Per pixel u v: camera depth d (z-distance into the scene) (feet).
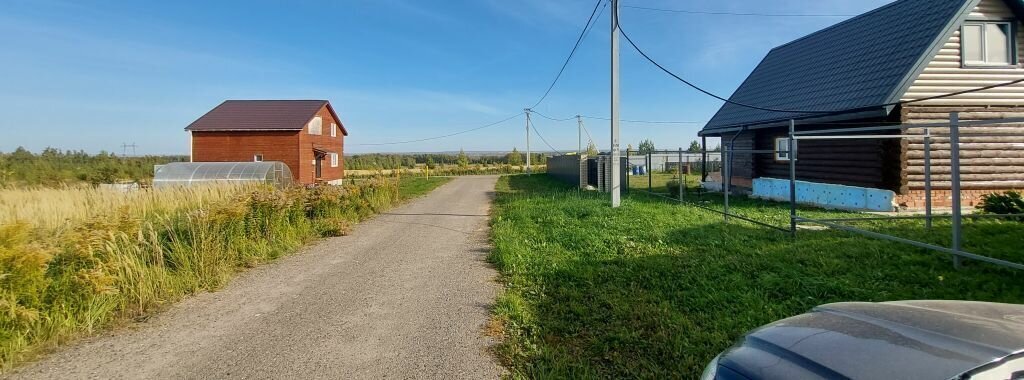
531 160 219.00
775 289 15.01
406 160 253.03
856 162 38.14
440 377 10.27
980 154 34.83
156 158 143.02
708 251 20.72
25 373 10.76
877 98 34.09
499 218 34.58
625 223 28.60
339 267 20.72
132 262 15.44
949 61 34.24
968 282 15.26
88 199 31.12
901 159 33.99
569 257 20.77
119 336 12.94
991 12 34.58
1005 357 4.31
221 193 33.94
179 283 16.80
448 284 17.65
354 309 14.93
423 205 48.37
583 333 12.41
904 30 37.65
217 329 13.38
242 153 95.91
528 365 10.68
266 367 10.89
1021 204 26.02
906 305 6.37
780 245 21.30
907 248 19.80
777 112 44.98
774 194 43.06
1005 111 34.96
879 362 4.43
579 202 40.42
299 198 29.89
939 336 4.84
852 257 18.79
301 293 16.81
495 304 15.01
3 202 29.58
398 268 20.36
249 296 16.53
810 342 5.18
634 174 115.85
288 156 95.81
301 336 12.74
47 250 13.25
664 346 11.27
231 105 105.50
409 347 11.87
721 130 55.26
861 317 5.81
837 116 36.73
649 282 16.51
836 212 33.68
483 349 11.69
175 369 10.87
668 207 35.88
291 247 24.67
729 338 11.57
